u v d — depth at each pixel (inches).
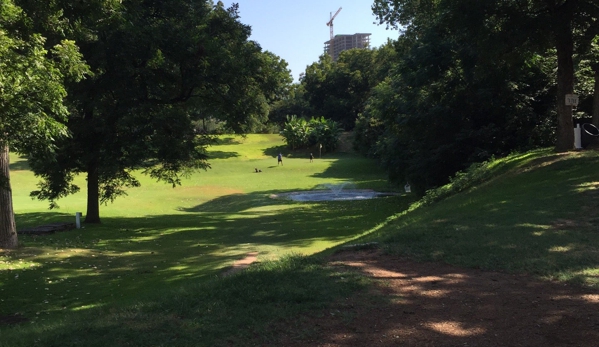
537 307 188.2
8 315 290.0
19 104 357.4
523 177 519.5
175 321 176.7
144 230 727.1
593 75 844.0
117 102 665.6
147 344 155.1
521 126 794.2
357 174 1913.1
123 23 594.6
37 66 368.2
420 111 857.5
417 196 1089.4
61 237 634.2
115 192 834.2
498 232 315.9
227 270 399.5
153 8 725.9
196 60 703.1
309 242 583.2
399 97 991.6
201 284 235.6
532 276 230.5
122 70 641.6
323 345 155.9
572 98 605.0
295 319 178.7
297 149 2674.7
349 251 307.6
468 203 460.1
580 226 314.0
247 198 1315.2
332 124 2687.0
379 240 335.6
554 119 790.5
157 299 214.5
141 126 674.8
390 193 1408.7
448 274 241.9
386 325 172.9
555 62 784.9
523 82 789.2
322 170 1988.2
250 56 773.9
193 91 795.4
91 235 663.8
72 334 166.1
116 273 421.7
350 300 199.6
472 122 817.5
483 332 165.6
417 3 1003.9
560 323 171.0
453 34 710.5
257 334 164.6
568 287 211.2
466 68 754.8
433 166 842.8
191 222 834.2
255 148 2709.2
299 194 1400.1
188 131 742.5
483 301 197.9
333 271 245.1
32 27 395.2
